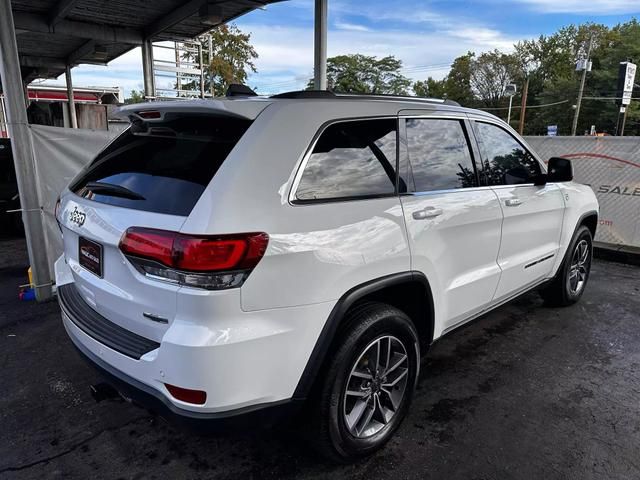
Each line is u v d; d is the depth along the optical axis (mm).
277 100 2135
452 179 2822
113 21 9258
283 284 1867
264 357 1854
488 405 2898
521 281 3545
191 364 1733
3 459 2385
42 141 4492
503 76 70062
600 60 62000
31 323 4070
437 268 2609
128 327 2031
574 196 4129
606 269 5977
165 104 2145
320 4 6457
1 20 4094
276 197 1890
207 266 1700
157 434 2605
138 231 1844
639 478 2279
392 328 2354
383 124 2451
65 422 2701
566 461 2393
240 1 7539
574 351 3650
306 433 2195
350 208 2141
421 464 2369
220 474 2301
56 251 4715
